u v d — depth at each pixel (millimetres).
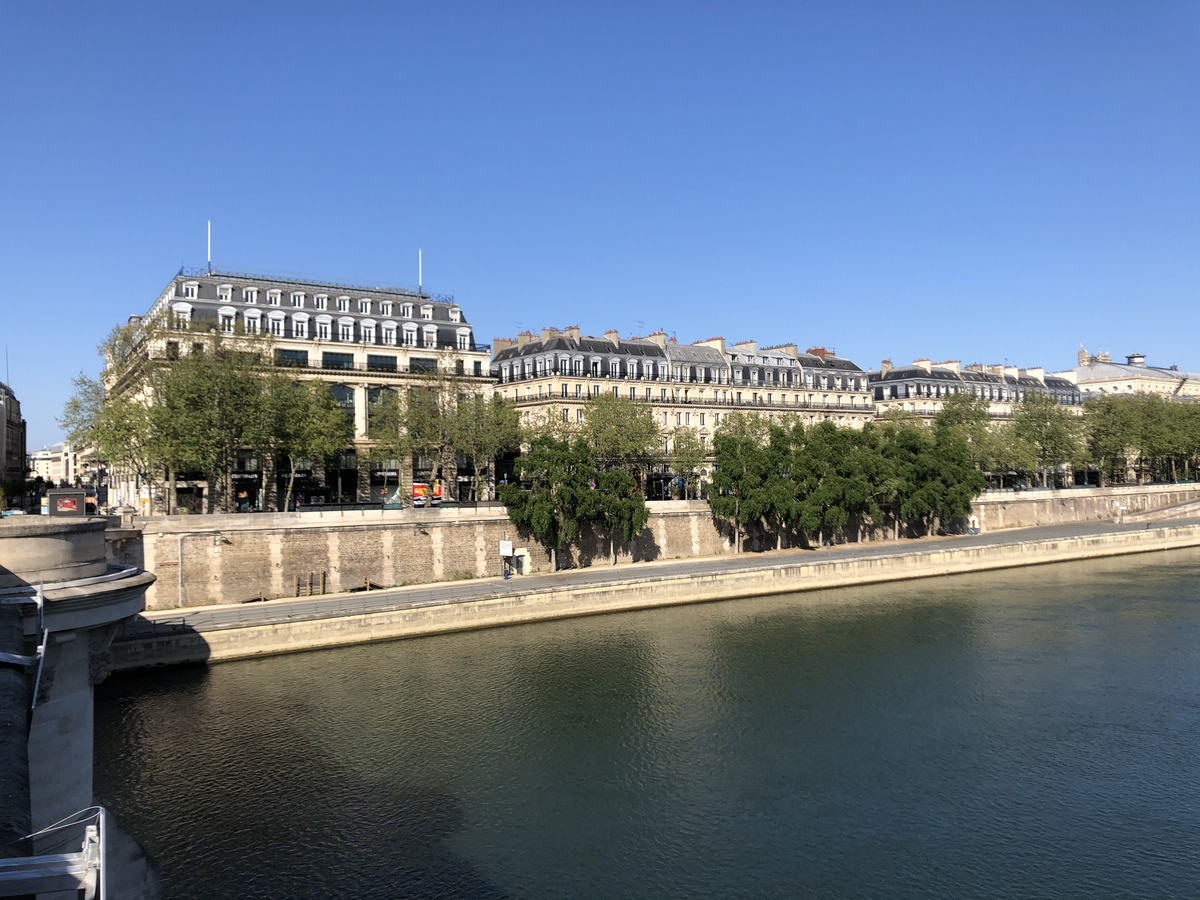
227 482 64938
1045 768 34375
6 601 14336
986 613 62750
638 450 88688
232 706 41219
